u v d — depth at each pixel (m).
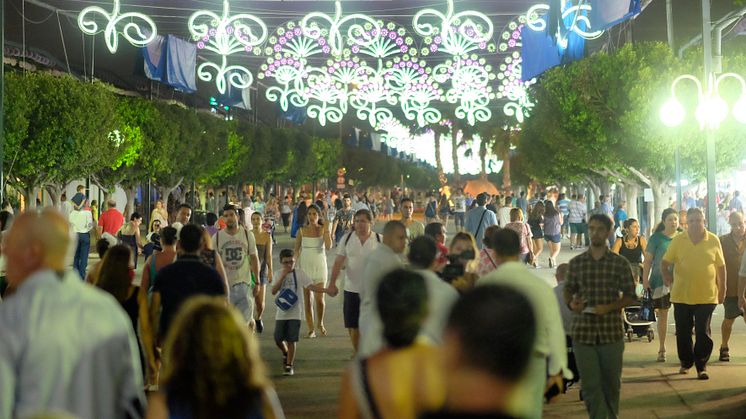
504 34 42.75
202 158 96.44
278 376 21.58
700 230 20.55
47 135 67.25
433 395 6.88
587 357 15.06
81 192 56.56
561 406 18.34
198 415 7.59
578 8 34.94
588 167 68.12
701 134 51.75
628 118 53.97
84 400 8.45
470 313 4.57
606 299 15.02
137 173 87.81
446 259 16.16
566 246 71.50
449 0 37.94
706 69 29.91
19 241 8.70
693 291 20.58
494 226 19.17
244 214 58.16
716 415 17.33
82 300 8.66
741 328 28.70
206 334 7.70
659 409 17.89
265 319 31.33
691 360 21.09
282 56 50.50
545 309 11.91
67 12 56.34
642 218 69.94
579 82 57.31
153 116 86.06
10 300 8.57
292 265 21.75
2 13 28.20
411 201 28.50
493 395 4.57
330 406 18.47
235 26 40.31
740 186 66.38
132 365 8.88
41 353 8.34
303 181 138.00
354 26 41.34
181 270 15.45
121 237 46.59
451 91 55.25
